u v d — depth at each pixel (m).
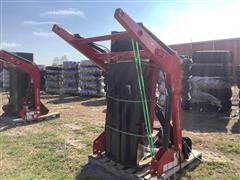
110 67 4.32
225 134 6.65
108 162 4.41
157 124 6.40
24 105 7.98
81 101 12.70
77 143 5.94
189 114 9.05
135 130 3.99
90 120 8.32
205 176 4.30
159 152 3.99
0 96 14.78
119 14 3.20
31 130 7.07
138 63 3.81
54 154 5.22
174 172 4.11
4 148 5.56
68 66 15.27
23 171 4.48
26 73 8.16
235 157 5.12
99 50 4.53
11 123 7.77
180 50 23.14
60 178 4.23
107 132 4.42
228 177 4.28
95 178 4.21
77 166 4.67
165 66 3.70
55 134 6.64
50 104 11.80
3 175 4.32
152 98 4.02
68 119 8.45
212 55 8.88
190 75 9.43
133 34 3.32
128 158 4.11
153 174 3.93
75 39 4.41
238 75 8.64
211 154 5.25
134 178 3.96
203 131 6.95
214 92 8.91
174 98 3.96
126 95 4.02
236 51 20.09
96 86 14.23
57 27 4.51
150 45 3.47
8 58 7.53
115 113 4.22
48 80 16.14
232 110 9.55
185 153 4.43
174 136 4.17
